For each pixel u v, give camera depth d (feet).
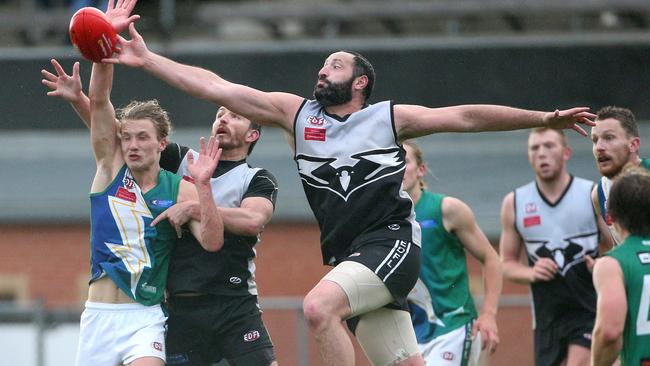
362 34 231.09
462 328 102.73
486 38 191.93
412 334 80.12
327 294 72.90
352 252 76.33
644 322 68.08
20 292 182.39
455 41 189.47
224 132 86.07
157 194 81.00
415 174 101.30
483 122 76.43
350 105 77.71
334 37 224.74
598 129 91.81
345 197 76.07
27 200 183.83
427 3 222.07
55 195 184.96
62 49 198.29
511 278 111.45
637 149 92.07
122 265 78.69
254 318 85.92
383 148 76.33
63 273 182.60
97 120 79.20
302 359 132.26
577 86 185.78
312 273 176.86
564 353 110.01
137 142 79.61
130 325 78.84
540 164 110.42
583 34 202.39
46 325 137.69
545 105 185.88
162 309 81.25
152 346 78.33
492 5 219.20
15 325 137.69
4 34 228.63
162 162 86.28
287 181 184.34
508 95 186.70
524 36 196.75
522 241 114.73
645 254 68.44
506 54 186.80
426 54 187.83
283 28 237.66
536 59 186.39
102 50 73.77
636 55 185.06
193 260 83.15
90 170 192.24
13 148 195.11
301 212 177.37
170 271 83.30
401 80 188.03
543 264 108.27
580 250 109.60
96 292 79.41
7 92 195.00
